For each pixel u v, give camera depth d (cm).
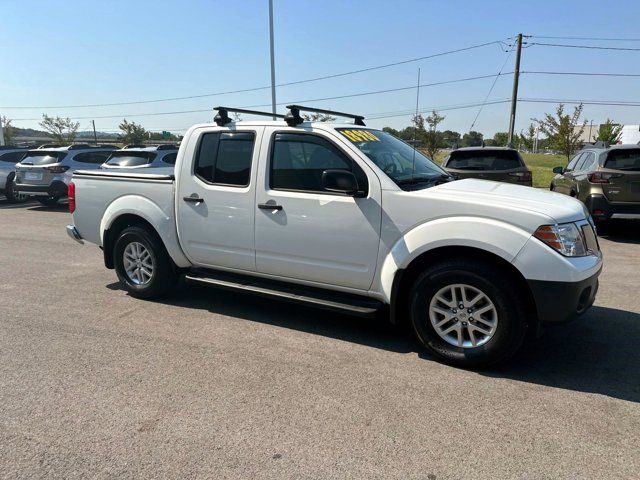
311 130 424
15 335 445
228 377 364
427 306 383
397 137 518
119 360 393
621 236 939
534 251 340
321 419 308
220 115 471
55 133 4025
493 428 298
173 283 545
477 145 1077
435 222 371
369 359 395
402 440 286
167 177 504
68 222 1155
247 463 267
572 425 301
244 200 454
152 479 254
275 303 539
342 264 414
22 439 289
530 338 399
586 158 995
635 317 486
